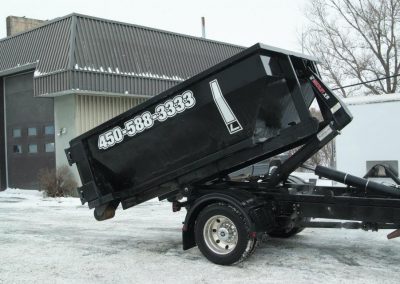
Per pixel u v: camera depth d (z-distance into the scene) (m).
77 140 7.47
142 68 16.64
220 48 19.89
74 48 15.07
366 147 10.70
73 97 16.34
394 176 7.21
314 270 6.09
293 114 6.63
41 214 12.08
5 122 19.42
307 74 6.52
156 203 13.96
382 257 6.71
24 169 18.69
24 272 6.25
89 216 11.59
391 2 23.73
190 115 6.37
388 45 24.12
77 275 6.07
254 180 7.61
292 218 6.75
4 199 15.96
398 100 10.36
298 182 8.13
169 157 6.88
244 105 6.01
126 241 8.22
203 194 6.90
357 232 8.50
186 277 5.89
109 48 15.96
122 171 7.34
